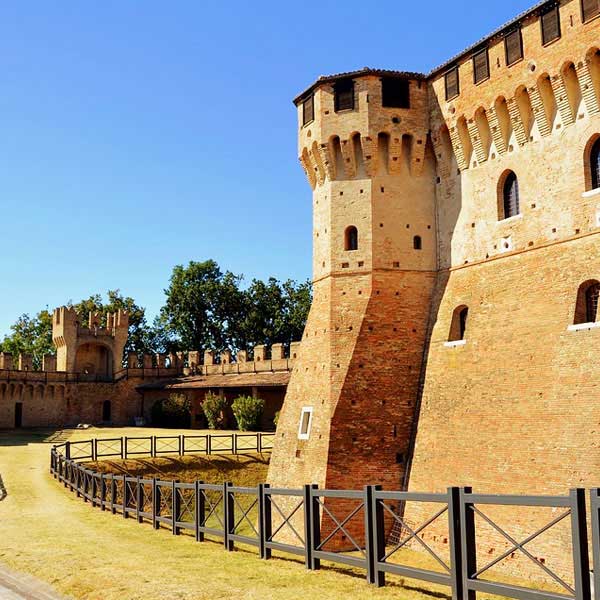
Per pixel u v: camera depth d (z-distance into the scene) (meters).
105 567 16.11
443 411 32.12
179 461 46.62
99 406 91.06
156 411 77.56
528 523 26.08
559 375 27.05
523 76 30.34
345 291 35.66
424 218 36.12
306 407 35.31
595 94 27.70
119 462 44.94
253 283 110.06
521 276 30.25
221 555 17.58
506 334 30.17
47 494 31.94
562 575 24.08
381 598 12.91
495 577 26.05
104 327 100.44
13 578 15.70
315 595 13.20
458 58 34.09
